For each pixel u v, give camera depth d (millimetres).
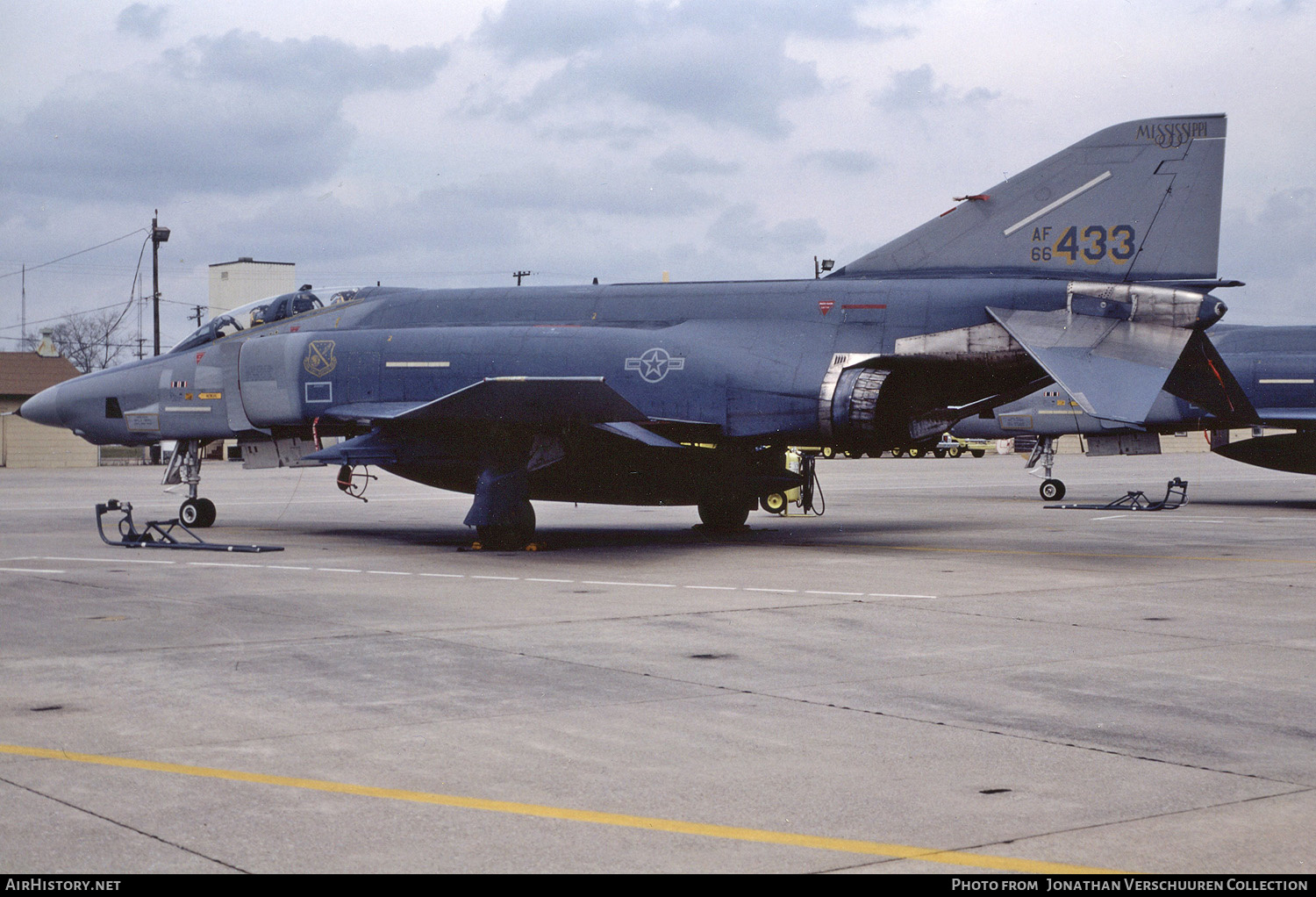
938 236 16125
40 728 6188
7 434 53469
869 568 13602
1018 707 6703
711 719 6402
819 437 15664
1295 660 8102
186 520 19656
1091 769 5461
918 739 5984
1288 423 24812
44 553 15406
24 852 4348
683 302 16656
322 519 21797
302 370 17719
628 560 14438
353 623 9609
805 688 7184
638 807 4898
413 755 5668
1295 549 15906
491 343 16703
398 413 16484
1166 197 14977
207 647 8539
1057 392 25938
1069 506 24641
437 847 4418
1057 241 15500
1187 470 45812
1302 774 5383
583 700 6844
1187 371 17281
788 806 4918
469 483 16703
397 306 18328
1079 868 4219
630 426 15898
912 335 15523
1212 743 5926
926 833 4586
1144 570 13375
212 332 19641
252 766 5469
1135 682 7375
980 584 12172
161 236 57094
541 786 5176
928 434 16156
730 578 12695
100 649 8430
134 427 19469
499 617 9938
